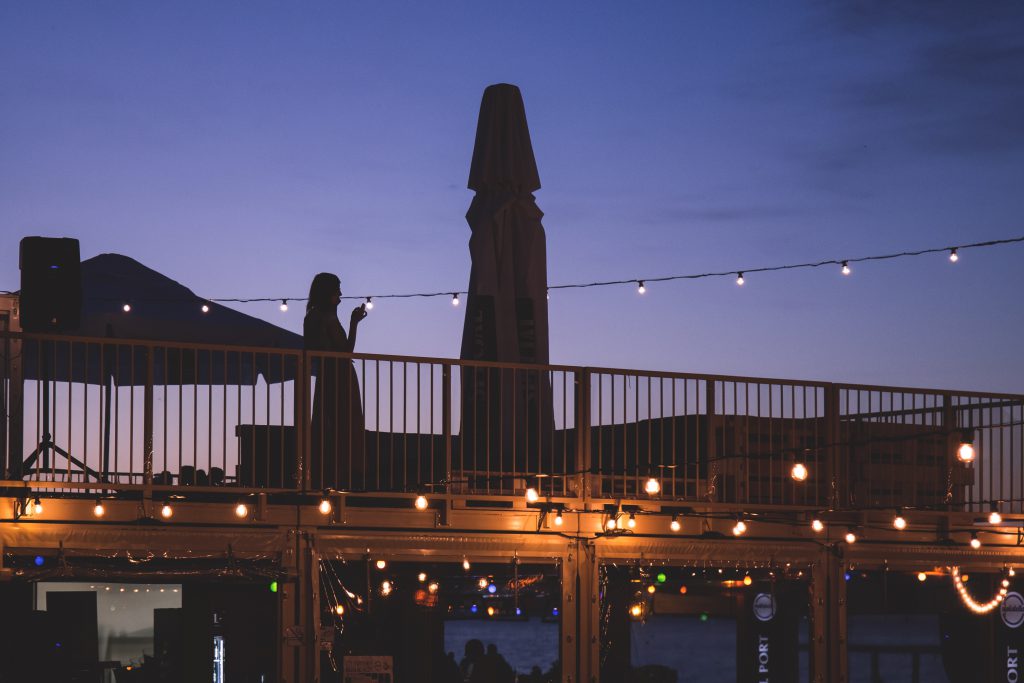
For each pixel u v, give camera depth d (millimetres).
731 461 14320
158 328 13641
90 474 11641
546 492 13695
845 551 14742
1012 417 15555
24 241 12266
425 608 13461
